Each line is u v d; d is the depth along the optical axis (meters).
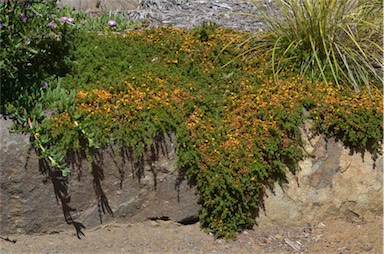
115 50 5.54
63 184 4.68
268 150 4.79
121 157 4.73
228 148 4.75
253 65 5.57
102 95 4.85
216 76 5.41
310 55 5.59
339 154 5.07
